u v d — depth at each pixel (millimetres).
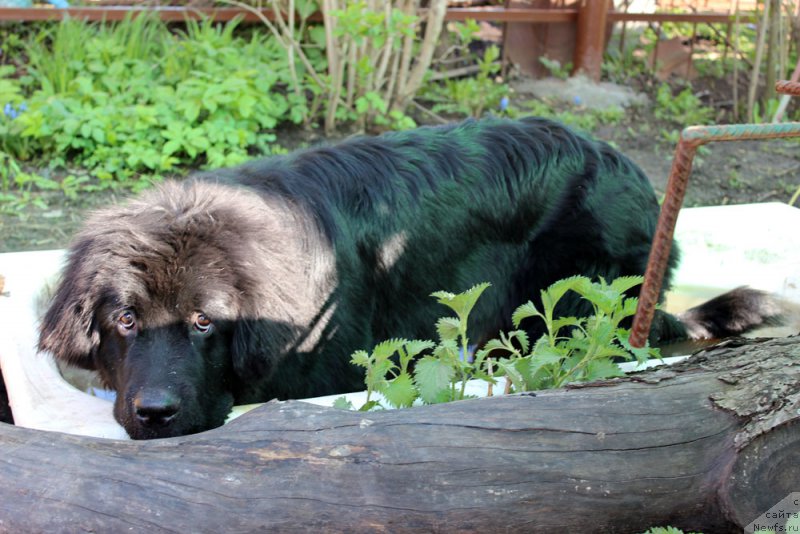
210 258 2934
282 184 3436
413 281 3678
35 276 3637
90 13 7824
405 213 3633
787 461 2133
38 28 7988
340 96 7461
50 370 3061
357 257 3527
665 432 2174
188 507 2008
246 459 2084
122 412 2781
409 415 2189
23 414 2809
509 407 2213
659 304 3982
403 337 3723
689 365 2414
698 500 2150
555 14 8648
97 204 6141
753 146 7918
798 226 4602
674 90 9023
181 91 7062
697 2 9641
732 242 4637
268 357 3072
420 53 7676
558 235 3865
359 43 6832
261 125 7273
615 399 2238
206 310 2926
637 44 9547
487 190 3783
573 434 2158
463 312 2650
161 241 2930
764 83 9016
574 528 2111
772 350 2369
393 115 7352
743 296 4297
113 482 2037
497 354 4016
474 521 2061
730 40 9406
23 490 2031
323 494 2031
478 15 8398
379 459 2080
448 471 2080
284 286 3098
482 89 8234
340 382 3453
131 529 1992
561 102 8445
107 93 7184
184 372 2871
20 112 6848
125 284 2900
